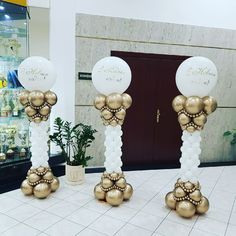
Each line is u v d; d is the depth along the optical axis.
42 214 2.89
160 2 4.52
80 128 4.52
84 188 3.67
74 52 4.34
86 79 4.44
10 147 4.06
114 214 2.94
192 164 2.91
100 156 4.70
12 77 3.93
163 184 3.93
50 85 3.23
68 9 4.23
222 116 5.14
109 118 3.07
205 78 2.68
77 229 2.61
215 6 4.76
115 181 3.18
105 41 4.42
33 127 3.27
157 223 2.78
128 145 4.86
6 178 3.74
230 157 5.34
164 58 4.71
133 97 4.73
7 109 3.96
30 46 4.19
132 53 4.56
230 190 3.77
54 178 3.46
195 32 4.74
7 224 2.67
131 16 4.45
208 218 2.92
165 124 4.95
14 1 3.71
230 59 5.00
